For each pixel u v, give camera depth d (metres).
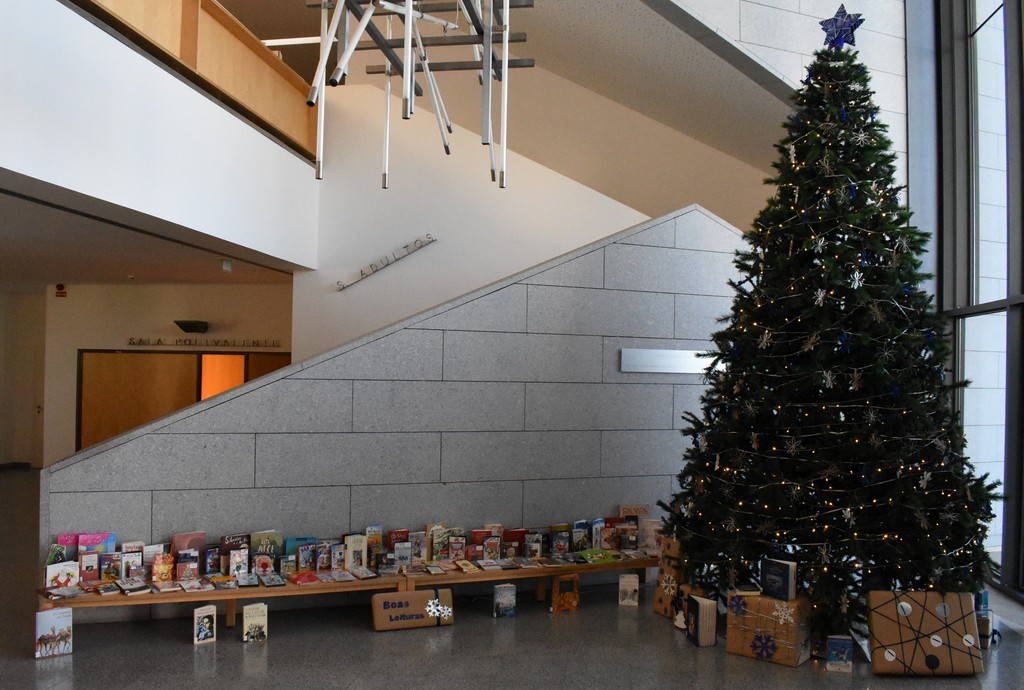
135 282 9.53
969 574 4.16
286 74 6.87
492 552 5.25
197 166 5.37
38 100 3.86
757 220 4.74
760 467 4.36
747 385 4.52
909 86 6.56
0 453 10.91
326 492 5.08
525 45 8.39
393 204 7.36
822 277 4.24
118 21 4.62
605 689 3.84
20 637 4.40
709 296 6.10
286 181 6.79
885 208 4.39
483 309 5.47
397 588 4.85
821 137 4.44
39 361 11.09
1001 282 5.82
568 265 5.71
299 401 5.04
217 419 4.87
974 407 5.98
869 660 4.25
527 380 5.57
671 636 4.64
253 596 4.48
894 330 4.15
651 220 5.97
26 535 6.83
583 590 5.62
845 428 4.22
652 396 5.91
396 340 5.27
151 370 9.83
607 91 8.88
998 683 3.93
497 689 3.82
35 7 3.83
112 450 4.65
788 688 3.86
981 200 6.16
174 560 4.65
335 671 4.01
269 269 7.67
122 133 4.55
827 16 6.57
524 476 5.54
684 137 9.10
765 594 4.32
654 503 5.89
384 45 3.95
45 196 4.30
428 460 5.31
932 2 6.67
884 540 4.09
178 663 4.08
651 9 6.25
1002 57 5.86
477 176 7.36
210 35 5.58
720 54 6.50
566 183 7.39
